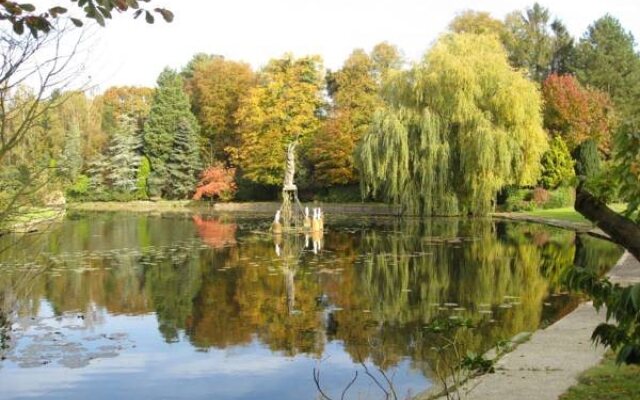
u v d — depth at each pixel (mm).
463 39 32156
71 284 13633
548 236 22766
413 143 30703
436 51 31016
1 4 3332
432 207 31062
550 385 5777
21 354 8289
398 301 11516
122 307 11258
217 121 52719
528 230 25281
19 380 7285
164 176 51281
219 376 7383
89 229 28828
